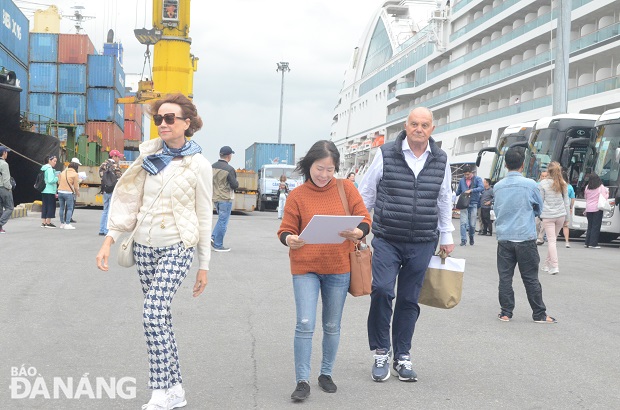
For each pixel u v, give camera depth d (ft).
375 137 245.24
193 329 24.09
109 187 57.36
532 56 154.51
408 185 18.56
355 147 265.54
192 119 15.75
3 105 94.94
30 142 98.48
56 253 44.04
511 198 26.81
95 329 23.41
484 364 20.35
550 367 20.10
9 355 19.88
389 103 249.34
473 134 180.65
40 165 98.63
